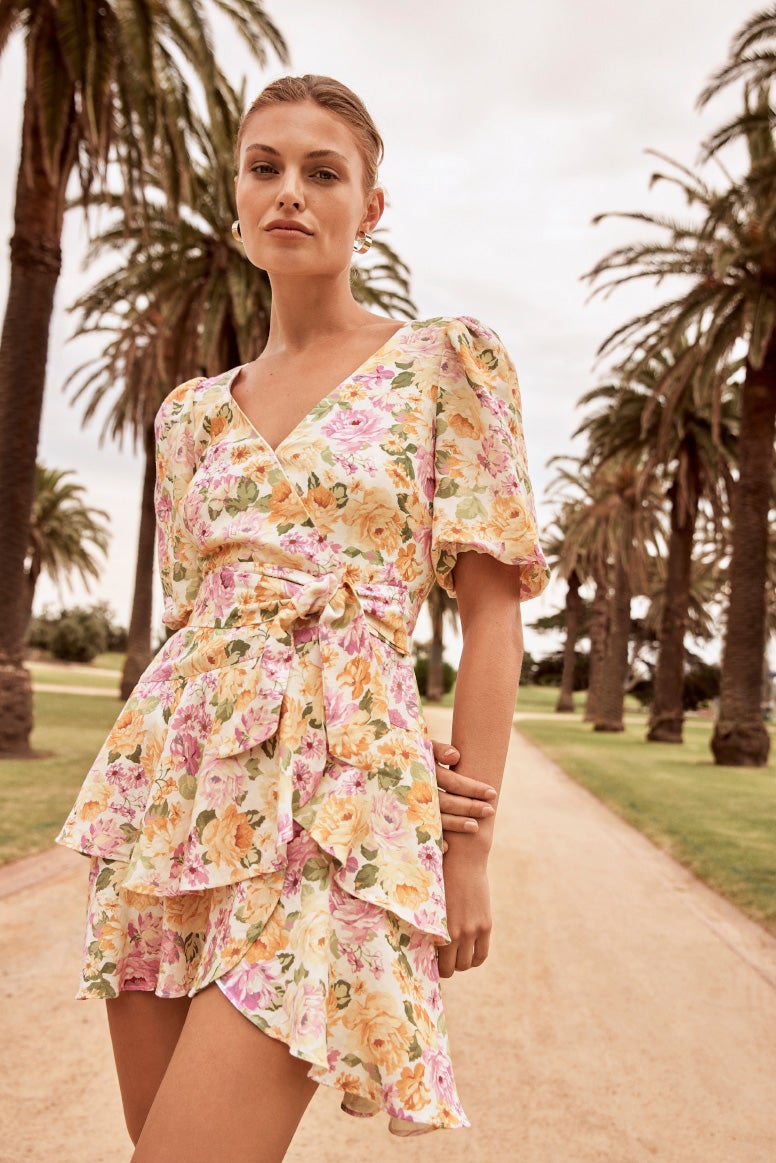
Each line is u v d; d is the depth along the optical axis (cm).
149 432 2609
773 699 6194
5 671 1197
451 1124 113
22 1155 234
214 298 1662
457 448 136
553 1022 356
